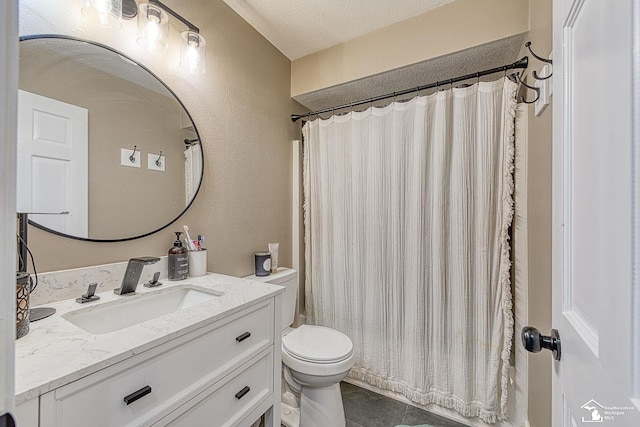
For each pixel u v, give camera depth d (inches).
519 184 55.9
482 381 58.7
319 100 85.0
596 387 16.7
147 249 46.1
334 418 55.1
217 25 58.6
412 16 64.0
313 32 69.8
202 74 55.5
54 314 31.6
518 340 55.9
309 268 80.9
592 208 18.0
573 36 21.7
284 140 79.8
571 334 20.9
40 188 34.5
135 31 44.4
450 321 62.2
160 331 27.9
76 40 37.8
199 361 30.9
